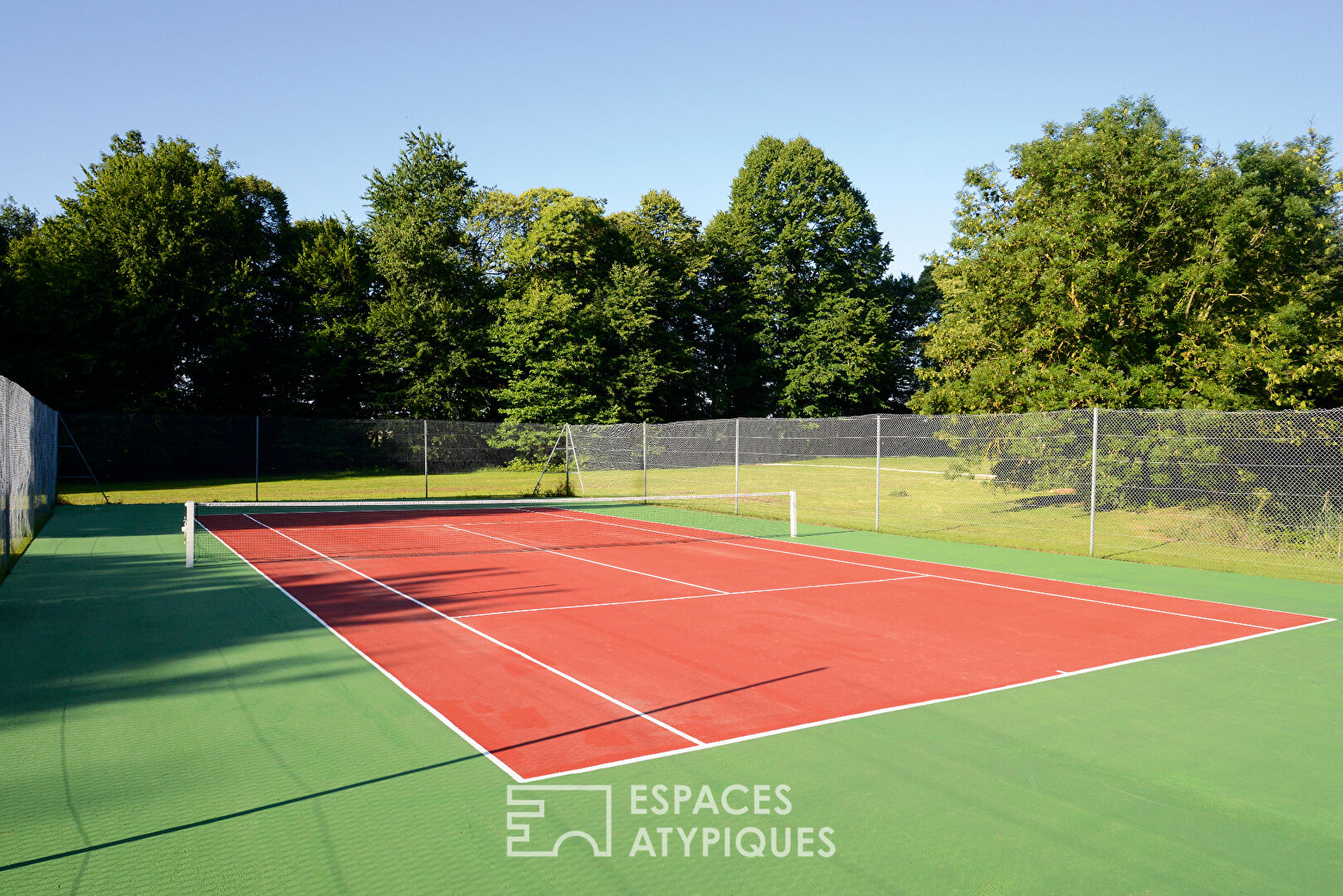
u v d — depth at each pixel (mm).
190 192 38844
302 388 46250
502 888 4211
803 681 7887
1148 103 21906
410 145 49312
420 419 44156
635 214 53438
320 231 48594
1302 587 13406
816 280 55062
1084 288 20906
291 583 13172
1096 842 4785
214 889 4156
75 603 11500
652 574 14219
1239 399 18672
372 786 5453
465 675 8031
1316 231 21016
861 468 39781
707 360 55031
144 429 36188
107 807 5117
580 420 43125
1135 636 9883
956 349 26078
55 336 37562
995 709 7133
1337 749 6312
